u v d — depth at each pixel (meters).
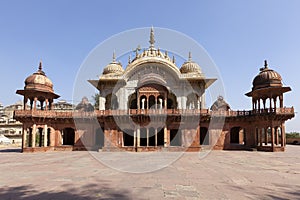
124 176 10.07
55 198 6.79
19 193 7.36
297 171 11.66
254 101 28.86
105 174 10.59
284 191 7.61
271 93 25.91
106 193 7.28
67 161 16.03
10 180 9.37
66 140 32.38
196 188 7.91
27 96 26.27
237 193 7.30
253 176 10.20
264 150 25.61
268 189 7.86
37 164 14.44
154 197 6.82
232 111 27.92
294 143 41.12
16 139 46.88
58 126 27.69
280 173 11.04
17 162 15.58
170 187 8.02
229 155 20.48
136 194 7.15
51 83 28.06
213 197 6.83
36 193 7.34
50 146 26.84
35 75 26.86
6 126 48.12
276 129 25.69
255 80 27.45
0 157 19.25
